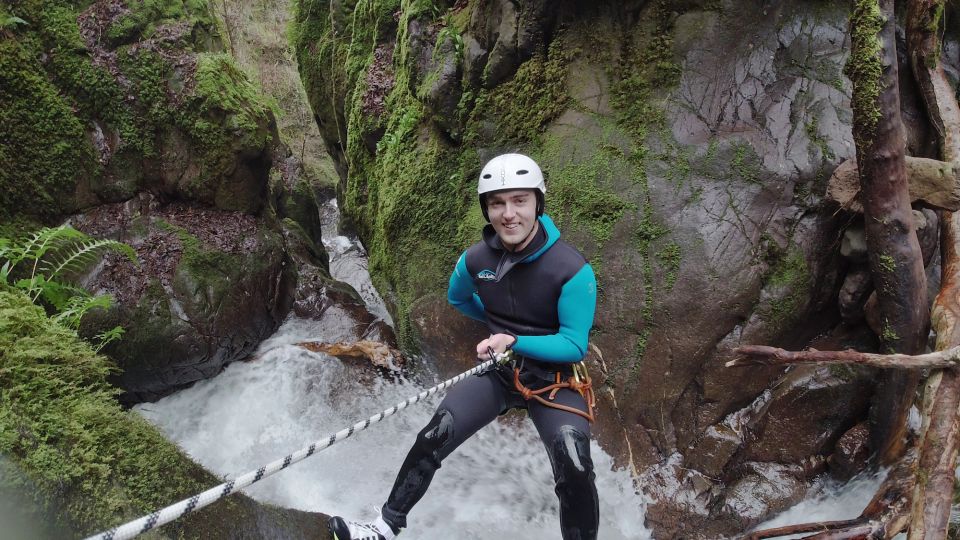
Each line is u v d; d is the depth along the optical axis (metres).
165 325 4.32
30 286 3.21
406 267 5.12
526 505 4.02
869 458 3.54
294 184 7.12
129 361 4.25
